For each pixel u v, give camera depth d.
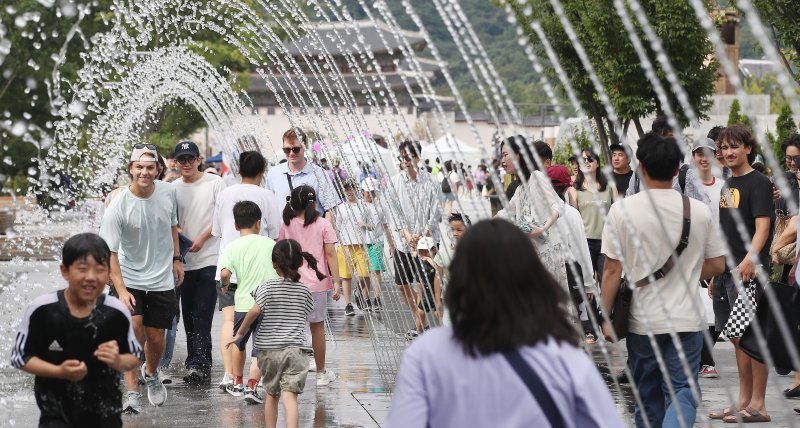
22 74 39.94
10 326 14.84
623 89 31.09
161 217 12.05
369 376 13.97
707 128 41.53
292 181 15.29
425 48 118.88
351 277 20.39
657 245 8.31
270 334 10.46
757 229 10.83
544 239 11.57
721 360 15.26
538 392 4.79
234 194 13.23
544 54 32.84
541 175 11.55
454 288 4.94
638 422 8.67
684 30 29.55
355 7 108.62
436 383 4.86
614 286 8.49
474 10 130.38
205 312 13.84
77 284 6.98
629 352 8.61
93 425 7.22
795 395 12.55
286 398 10.38
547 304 4.93
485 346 4.82
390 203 15.57
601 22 30.12
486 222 5.02
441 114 10.21
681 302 8.34
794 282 10.09
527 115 102.88
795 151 11.92
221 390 13.14
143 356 12.23
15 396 12.15
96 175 24.58
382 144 43.94
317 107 16.08
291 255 10.46
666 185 8.41
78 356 7.11
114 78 26.94
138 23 25.84
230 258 12.04
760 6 22.62
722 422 11.10
